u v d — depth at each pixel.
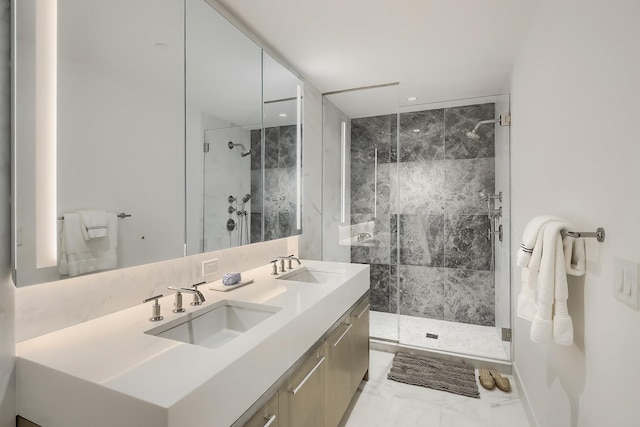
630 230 0.91
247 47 2.01
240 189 1.96
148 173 1.39
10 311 1.00
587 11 1.18
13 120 0.99
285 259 2.58
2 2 0.99
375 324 3.30
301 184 2.69
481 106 3.30
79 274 1.14
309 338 1.51
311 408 1.54
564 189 1.42
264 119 2.20
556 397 1.58
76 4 1.13
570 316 1.36
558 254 1.24
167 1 1.48
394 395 2.41
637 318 0.87
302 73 2.74
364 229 3.29
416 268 3.65
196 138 1.64
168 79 1.48
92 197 1.18
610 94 1.02
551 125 1.60
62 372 0.91
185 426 0.81
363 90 3.06
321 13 1.89
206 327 1.51
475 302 3.46
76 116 1.13
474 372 2.77
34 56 1.03
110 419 0.84
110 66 1.24
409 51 2.35
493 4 1.79
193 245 1.62
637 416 0.88
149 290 1.55
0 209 0.99
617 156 0.98
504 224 2.96
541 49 1.77
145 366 0.95
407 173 3.63
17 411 1.02
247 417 1.06
